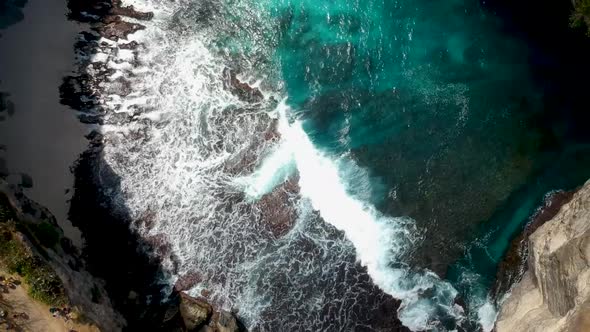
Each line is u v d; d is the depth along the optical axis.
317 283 32.25
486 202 33.28
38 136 32.62
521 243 32.22
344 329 31.53
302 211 33.41
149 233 32.84
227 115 34.75
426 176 33.84
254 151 34.41
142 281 31.97
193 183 33.75
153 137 34.19
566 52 34.78
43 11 34.44
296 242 32.91
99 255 31.94
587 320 23.28
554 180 33.28
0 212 26.64
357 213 33.44
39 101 33.25
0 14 33.47
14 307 25.34
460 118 34.72
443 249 32.81
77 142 33.38
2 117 32.25
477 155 34.00
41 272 26.11
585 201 28.14
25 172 31.53
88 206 32.59
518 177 33.53
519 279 31.55
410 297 32.03
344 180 34.00
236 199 33.50
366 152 34.50
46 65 33.84
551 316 26.33
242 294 32.19
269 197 33.62
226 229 33.09
